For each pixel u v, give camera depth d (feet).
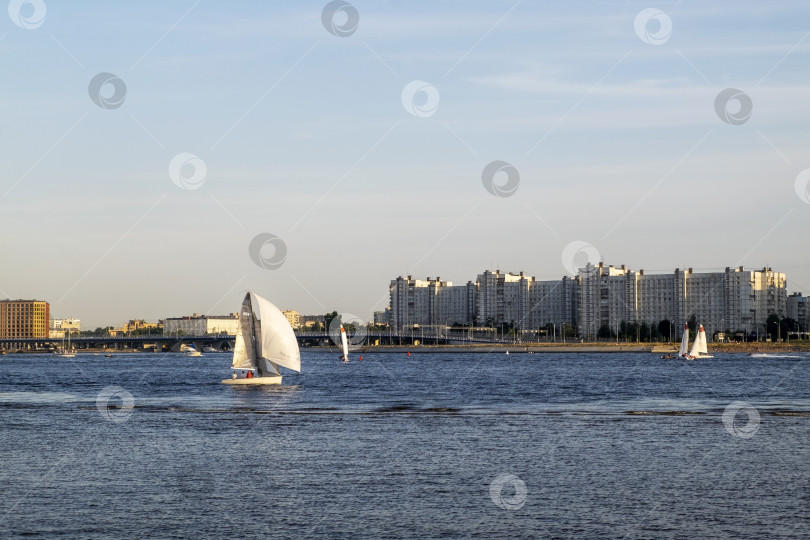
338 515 127.54
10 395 334.65
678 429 214.69
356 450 182.09
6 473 158.20
